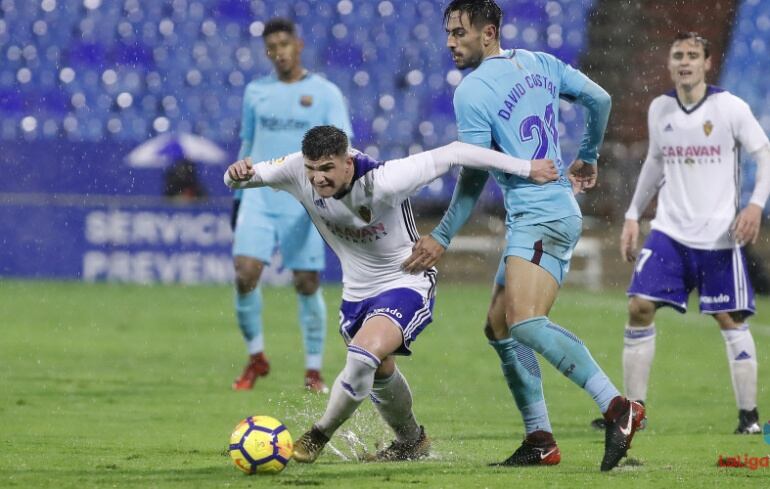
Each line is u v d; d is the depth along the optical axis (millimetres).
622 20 72562
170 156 66625
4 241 64125
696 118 24484
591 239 65062
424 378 33000
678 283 24609
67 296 56875
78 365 34562
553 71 18672
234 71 74875
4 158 65062
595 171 19766
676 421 25609
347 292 18578
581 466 18156
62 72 73875
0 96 72875
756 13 73438
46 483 16094
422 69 75812
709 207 24531
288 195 30031
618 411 17000
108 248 64500
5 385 29672
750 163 68250
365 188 17031
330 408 17516
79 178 65688
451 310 53844
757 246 63156
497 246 66500
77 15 75688
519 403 18516
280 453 16797
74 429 22484
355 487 15719
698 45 24562
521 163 17125
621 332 45688
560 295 61594
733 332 24266
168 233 64625
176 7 76250
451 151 17125
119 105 73312
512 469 17656
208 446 20359
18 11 75250
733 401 29234
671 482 16391
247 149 32094
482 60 18344
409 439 19250
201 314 50719
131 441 20938
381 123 74188
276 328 46625
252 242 30109
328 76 75375
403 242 18078
